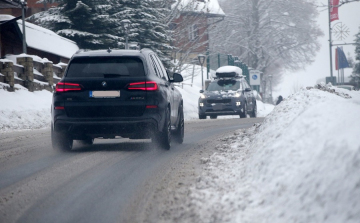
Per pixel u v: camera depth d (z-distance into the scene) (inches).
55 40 3538.4
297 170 583.2
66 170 925.2
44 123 2245.3
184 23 4817.9
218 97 3095.5
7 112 2085.4
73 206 666.8
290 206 529.3
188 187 736.3
